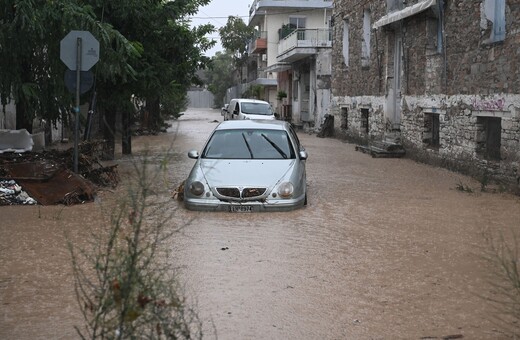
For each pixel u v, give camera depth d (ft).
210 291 20.84
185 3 58.29
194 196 34.22
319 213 34.45
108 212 33.01
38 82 45.11
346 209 35.73
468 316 18.65
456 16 53.21
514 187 42.88
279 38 158.61
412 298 20.29
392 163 60.64
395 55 71.82
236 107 102.63
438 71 57.47
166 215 31.65
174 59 59.98
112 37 43.88
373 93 77.87
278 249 26.55
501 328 17.70
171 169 52.54
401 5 65.57
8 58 42.34
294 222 32.01
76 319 18.31
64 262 24.13
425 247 27.02
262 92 178.81
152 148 74.43
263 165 36.04
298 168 36.40
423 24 60.44
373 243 27.73
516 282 17.54
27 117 45.37
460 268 23.71
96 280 21.48
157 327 12.00
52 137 72.74
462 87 52.49
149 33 55.26
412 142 64.39
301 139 94.99
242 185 34.04
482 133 50.24
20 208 34.55
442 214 34.45
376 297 20.39
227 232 29.55
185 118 174.40
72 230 29.58
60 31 42.34
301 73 125.80
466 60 51.57
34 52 44.34
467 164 51.67
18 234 28.81
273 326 17.83
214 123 144.15
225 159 37.19
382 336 17.15
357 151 73.92
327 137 98.99
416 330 17.58
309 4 165.07
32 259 24.63
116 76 52.08
